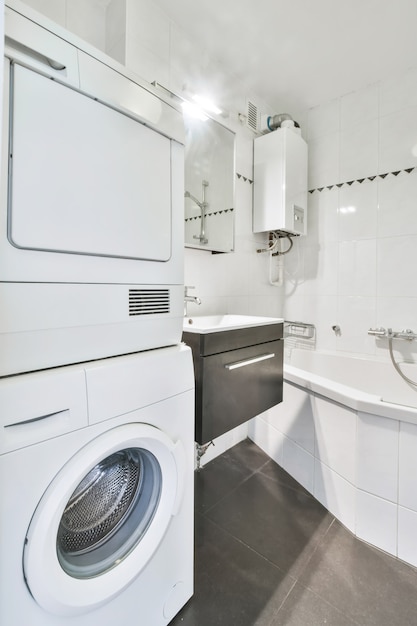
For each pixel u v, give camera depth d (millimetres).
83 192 732
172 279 976
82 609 673
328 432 1440
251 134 2174
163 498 865
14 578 581
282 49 1787
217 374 1177
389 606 1008
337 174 2273
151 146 899
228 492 1587
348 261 2258
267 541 1272
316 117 2346
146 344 902
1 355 616
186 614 982
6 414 575
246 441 2131
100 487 804
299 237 2488
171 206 970
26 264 643
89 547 771
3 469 566
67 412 660
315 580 1099
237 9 1532
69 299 718
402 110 1991
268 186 2119
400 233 2039
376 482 1234
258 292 2299
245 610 997
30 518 600
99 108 764
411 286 2018
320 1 1492
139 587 827
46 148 665
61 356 709
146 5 1464
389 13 1558
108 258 795
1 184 597
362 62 1898
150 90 891
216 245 1855
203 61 1771
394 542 1196
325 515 1418
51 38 672
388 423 1198
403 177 2010
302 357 2420
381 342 2146
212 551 1224
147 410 821
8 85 608
